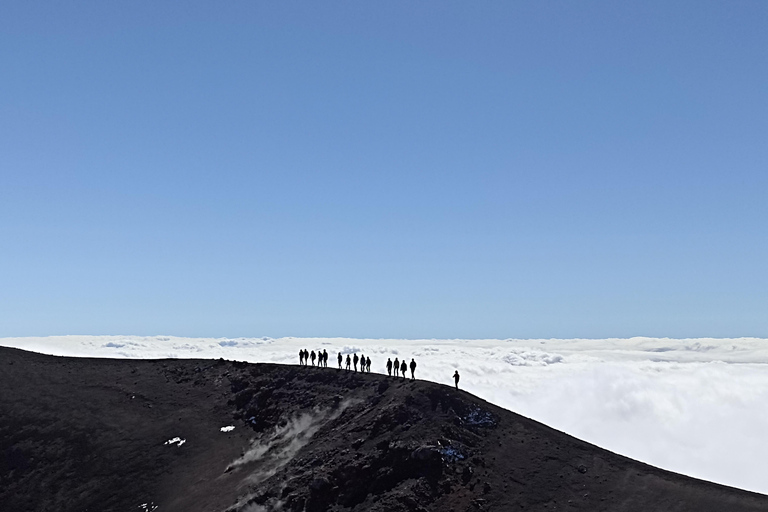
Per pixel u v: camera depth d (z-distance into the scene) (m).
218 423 75.75
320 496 54.97
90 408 80.88
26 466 70.56
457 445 57.81
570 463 56.19
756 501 48.41
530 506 49.69
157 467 68.06
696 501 48.97
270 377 83.25
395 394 68.12
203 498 60.06
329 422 68.19
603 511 48.50
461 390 70.19
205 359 94.31
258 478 60.75
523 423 63.97
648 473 54.75
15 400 82.56
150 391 85.44
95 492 65.38
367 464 56.78
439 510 50.47
